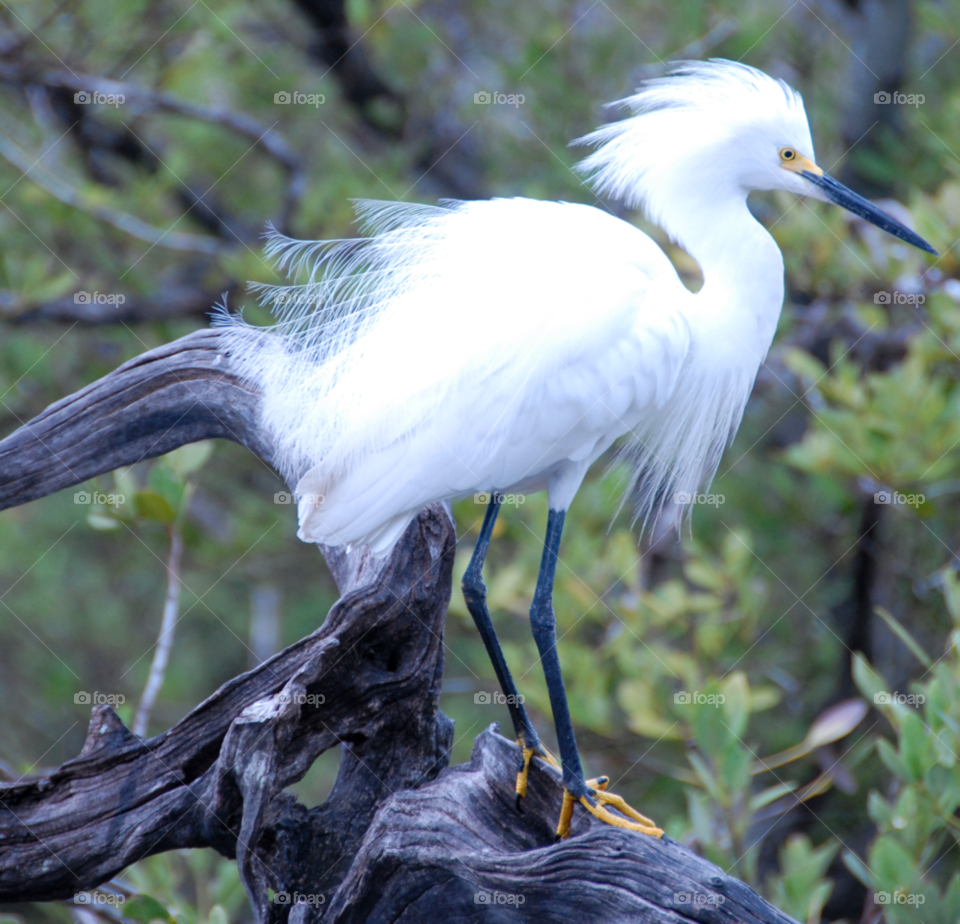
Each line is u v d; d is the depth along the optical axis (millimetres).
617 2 11047
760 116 5371
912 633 9086
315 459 4945
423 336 4855
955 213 7191
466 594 4867
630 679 7562
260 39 11711
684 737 6895
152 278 11508
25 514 11672
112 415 5324
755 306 5457
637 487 7371
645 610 7441
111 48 10148
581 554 7668
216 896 6164
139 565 11625
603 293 4949
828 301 8430
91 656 12156
